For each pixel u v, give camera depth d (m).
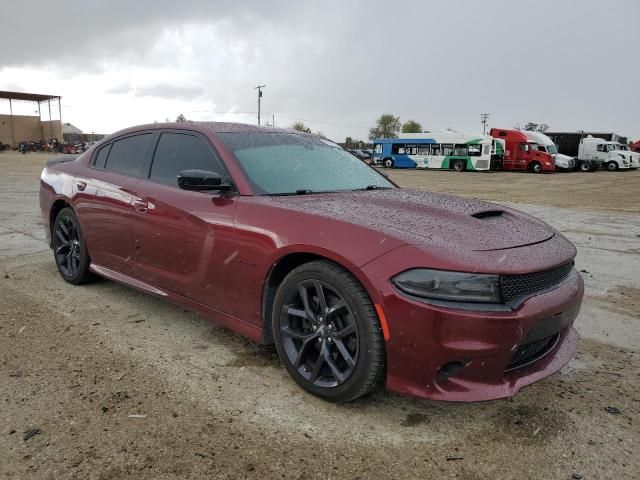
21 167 25.30
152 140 4.00
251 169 3.33
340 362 2.73
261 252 2.92
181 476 2.15
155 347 3.41
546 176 31.80
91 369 3.06
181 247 3.42
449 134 39.19
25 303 4.18
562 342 2.91
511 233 2.84
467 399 2.38
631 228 9.27
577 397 2.90
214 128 3.70
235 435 2.45
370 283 2.45
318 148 4.03
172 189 3.58
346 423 2.58
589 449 2.41
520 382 2.53
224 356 3.30
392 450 2.37
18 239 6.71
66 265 4.76
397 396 2.86
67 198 4.50
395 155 42.09
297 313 2.84
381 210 2.93
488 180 27.20
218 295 3.23
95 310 4.07
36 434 2.40
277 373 3.08
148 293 3.79
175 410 2.64
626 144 40.69
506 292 2.42
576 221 10.20
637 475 2.23
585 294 4.91
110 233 4.06
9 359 3.15
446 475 2.21
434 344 2.34
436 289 2.35
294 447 2.37
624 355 3.51
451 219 2.87
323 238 2.65
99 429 2.45
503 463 2.30
